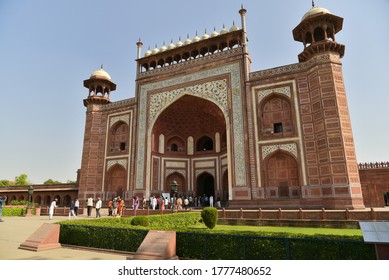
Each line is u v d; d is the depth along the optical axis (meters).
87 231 3.96
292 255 2.68
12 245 4.06
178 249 3.20
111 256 3.42
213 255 3.02
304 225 6.25
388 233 2.24
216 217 5.96
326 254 2.55
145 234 3.47
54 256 3.42
